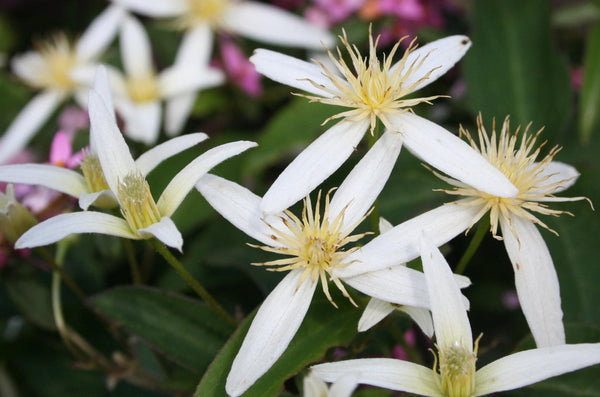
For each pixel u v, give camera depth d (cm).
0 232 29
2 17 44
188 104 37
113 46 41
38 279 32
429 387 22
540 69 31
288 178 23
